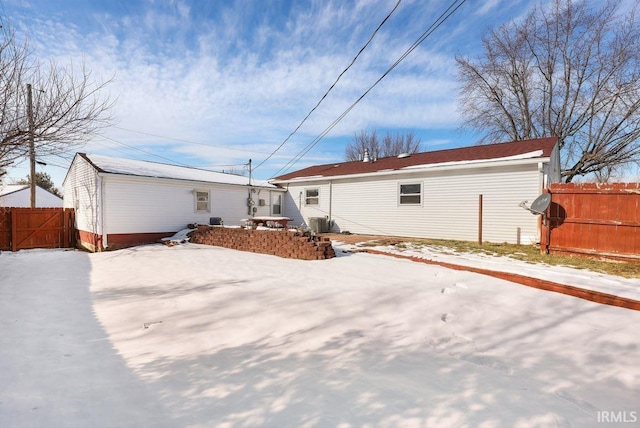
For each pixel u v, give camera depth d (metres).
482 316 3.58
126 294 4.80
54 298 4.63
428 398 2.04
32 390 2.20
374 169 13.19
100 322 3.61
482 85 19.66
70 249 11.84
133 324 3.54
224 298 4.43
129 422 1.84
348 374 2.37
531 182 9.44
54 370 2.51
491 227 10.20
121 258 8.43
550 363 2.53
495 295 4.29
